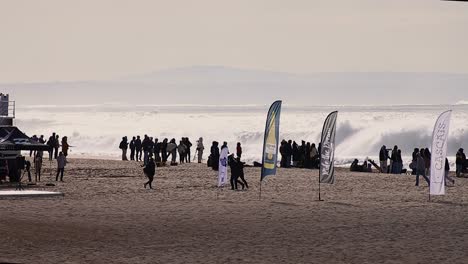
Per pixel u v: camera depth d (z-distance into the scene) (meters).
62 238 61.41
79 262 51.88
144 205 85.69
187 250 57.06
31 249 56.41
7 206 81.94
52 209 80.19
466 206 87.50
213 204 87.44
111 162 164.38
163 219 74.00
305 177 127.44
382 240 62.22
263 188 107.94
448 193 104.19
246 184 106.69
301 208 84.19
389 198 96.12
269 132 90.69
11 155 106.62
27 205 83.38
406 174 140.12
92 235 63.31
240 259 53.69
